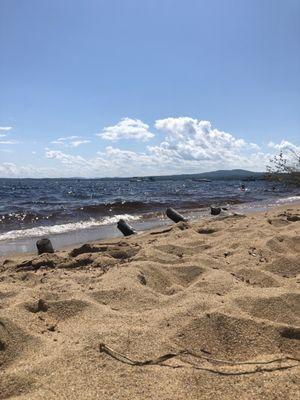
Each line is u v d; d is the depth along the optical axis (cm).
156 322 321
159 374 253
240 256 547
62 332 312
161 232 879
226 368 264
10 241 1002
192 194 3344
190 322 317
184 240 684
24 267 569
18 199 2772
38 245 720
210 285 413
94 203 2261
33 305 359
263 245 590
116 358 270
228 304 347
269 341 302
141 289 396
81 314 343
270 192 3419
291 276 475
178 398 229
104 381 244
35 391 236
